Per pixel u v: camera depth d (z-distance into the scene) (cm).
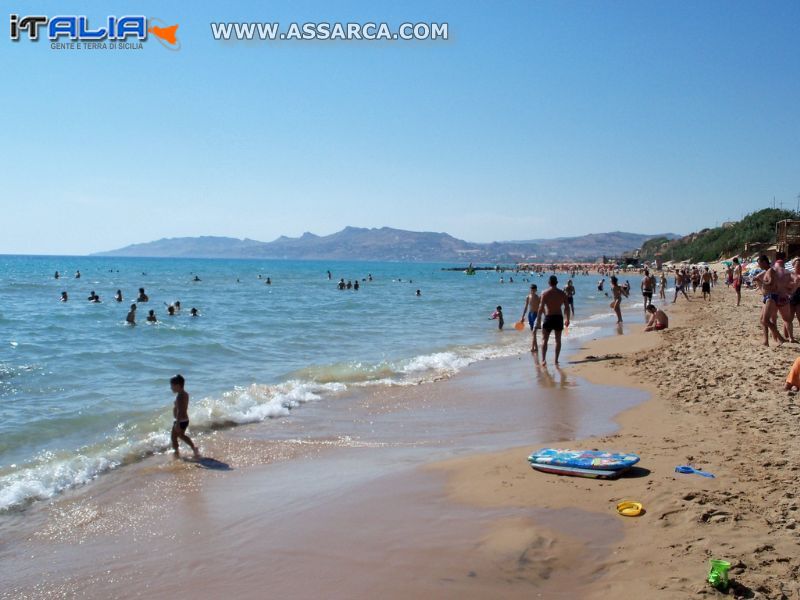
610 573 429
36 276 8112
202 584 445
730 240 9125
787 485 559
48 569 478
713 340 1580
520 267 17425
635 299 4419
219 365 1527
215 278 8562
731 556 436
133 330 2289
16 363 1504
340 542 499
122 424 932
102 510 598
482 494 590
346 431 891
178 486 664
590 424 879
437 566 450
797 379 918
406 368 1444
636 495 561
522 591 412
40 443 838
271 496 623
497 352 1709
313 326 2498
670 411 902
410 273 13675
